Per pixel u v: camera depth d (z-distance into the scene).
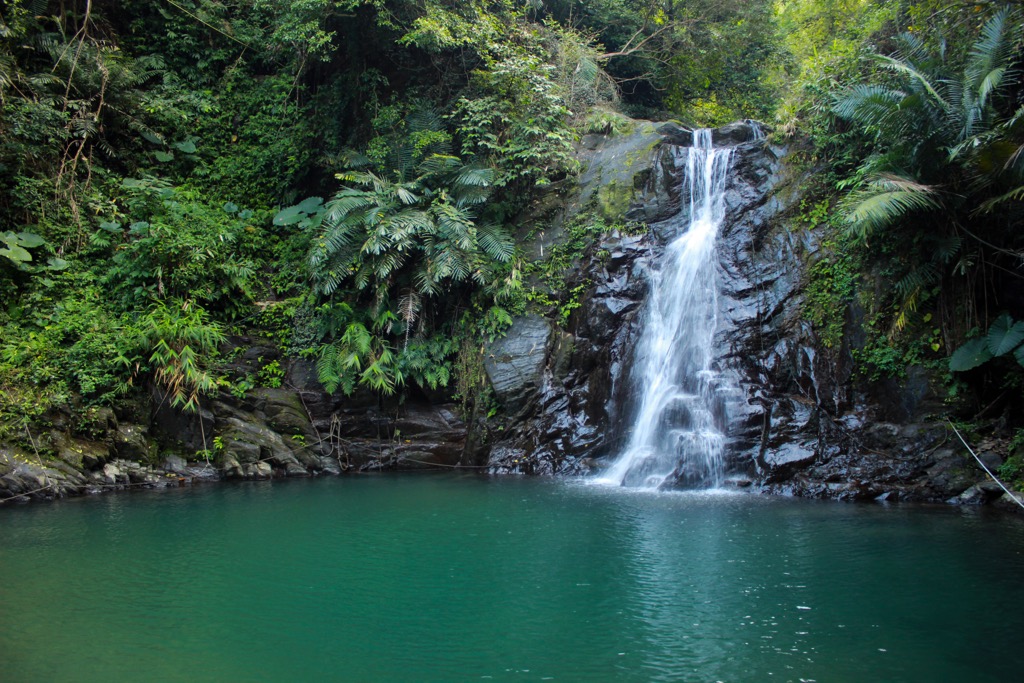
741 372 10.12
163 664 4.25
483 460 11.29
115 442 9.97
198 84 15.56
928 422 9.23
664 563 6.21
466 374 11.83
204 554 6.51
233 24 16.03
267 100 15.40
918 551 6.47
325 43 13.45
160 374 10.44
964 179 9.30
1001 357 9.14
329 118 14.38
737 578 5.80
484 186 12.32
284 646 4.53
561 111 13.13
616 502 8.59
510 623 4.90
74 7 14.20
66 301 11.02
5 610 5.12
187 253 11.73
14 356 9.73
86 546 6.75
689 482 9.52
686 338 10.62
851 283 10.16
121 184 13.24
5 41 12.39
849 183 10.79
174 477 10.09
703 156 12.46
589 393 11.02
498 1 14.45
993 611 5.07
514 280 11.87
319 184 14.84
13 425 9.18
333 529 7.39
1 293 10.76
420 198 12.08
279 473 10.73
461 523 7.62
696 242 11.51
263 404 11.32
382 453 11.48
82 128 12.62
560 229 12.48
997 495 8.46
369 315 11.83
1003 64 9.02
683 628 4.80
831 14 16.77
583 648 4.48
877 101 9.24
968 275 9.45
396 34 13.69
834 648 4.46
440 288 11.78
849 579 5.76
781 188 11.62
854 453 9.21
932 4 10.98
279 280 13.13
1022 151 8.27
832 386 9.77
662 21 17.73
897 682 3.97
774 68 19.05
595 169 13.01
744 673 4.09
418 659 4.33
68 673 4.11
